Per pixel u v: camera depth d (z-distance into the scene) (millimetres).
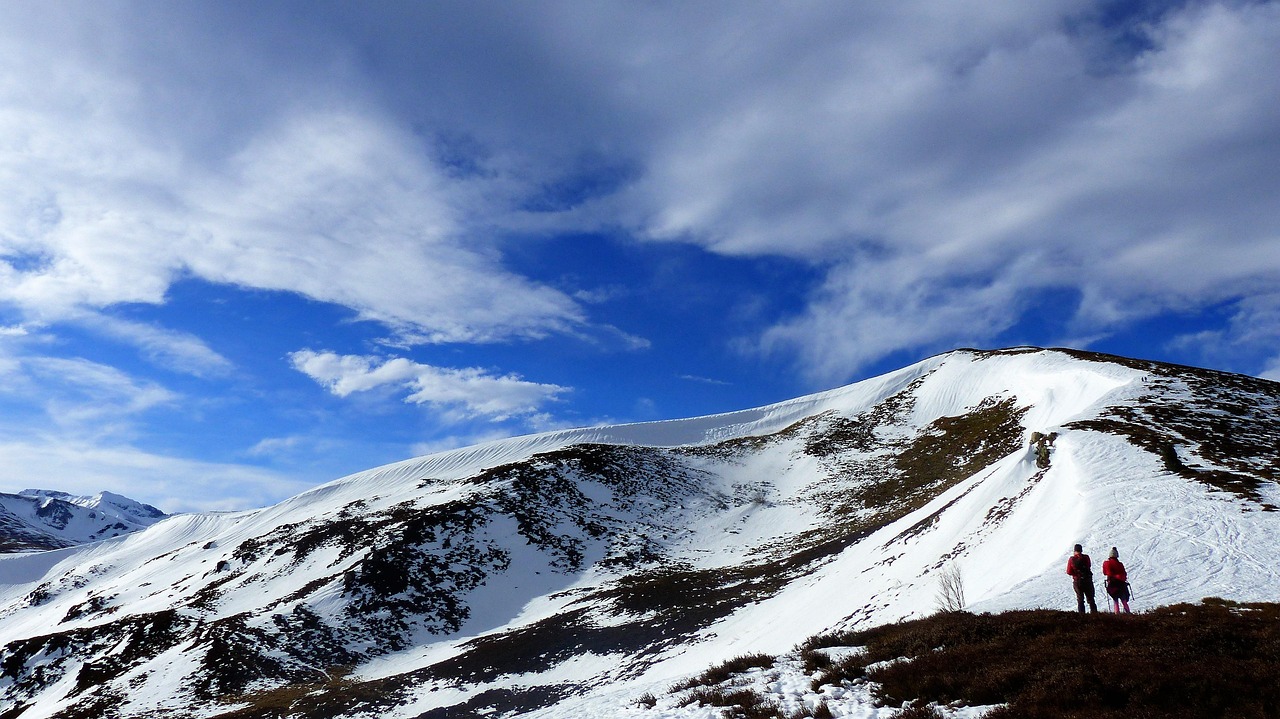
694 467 109312
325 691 47469
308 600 63406
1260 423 47312
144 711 47062
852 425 119188
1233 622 13867
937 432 103375
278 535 88812
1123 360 93875
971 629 15812
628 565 72688
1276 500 26906
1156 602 17969
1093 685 11227
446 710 39562
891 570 41281
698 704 16281
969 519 41531
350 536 80938
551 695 38719
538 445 130750
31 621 84938
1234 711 9758
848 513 80000
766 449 117375
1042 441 45469
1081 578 17266
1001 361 120688
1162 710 10133
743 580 59000
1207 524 24766
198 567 85625
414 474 124938
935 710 11922
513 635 54844
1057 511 32469
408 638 59719
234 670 51562
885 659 15984
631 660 42625
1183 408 51344
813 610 40438
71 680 55375
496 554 74750
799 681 16188
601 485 95750
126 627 62938
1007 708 11148
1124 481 32656
